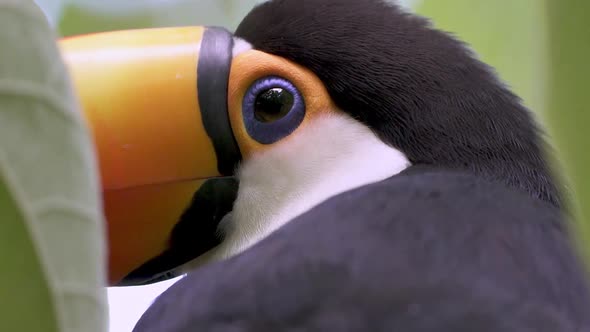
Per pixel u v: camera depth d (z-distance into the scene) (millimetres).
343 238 2197
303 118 3133
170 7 4953
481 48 3234
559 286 2166
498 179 2920
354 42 3094
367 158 3074
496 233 2268
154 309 2531
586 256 2436
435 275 1990
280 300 1957
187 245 3295
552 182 2961
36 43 1444
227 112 3152
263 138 3143
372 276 1976
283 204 3152
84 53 3195
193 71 3154
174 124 3137
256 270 2123
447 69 3080
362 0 3217
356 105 3082
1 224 1429
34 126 1437
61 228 1449
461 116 3027
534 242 2301
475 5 3232
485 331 1795
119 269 3334
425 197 2486
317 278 1993
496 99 3062
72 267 1455
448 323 1808
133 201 3211
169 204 3227
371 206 2430
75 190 1455
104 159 3135
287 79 3135
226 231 3254
